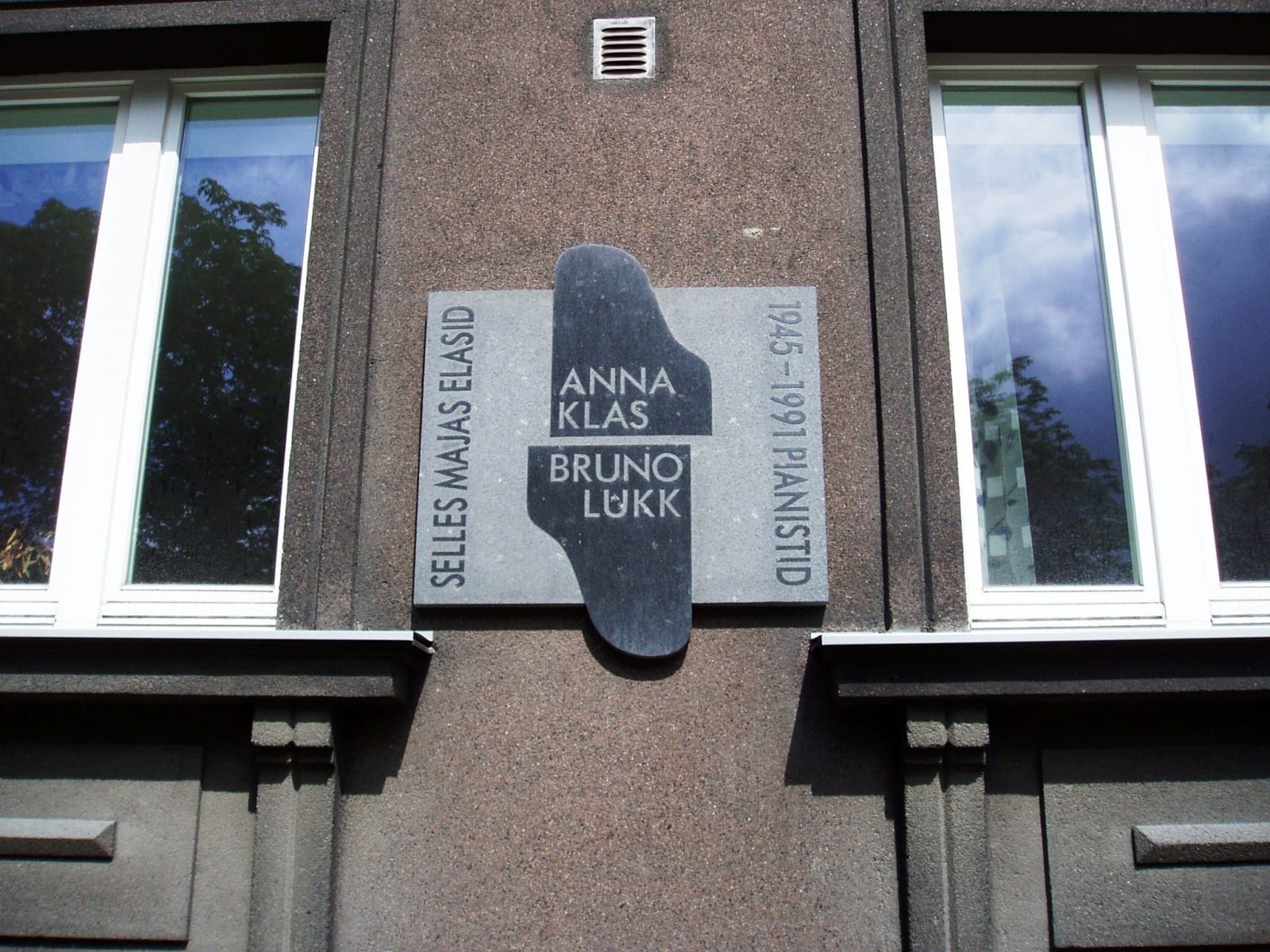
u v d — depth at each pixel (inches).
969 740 116.3
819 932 115.6
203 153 155.6
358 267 138.1
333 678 117.7
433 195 141.7
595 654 124.6
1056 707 121.3
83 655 119.7
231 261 149.9
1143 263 144.3
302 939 114.4
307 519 129.3
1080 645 115.3
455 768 121.5
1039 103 154.0
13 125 159.9
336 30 147.6
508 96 145.6
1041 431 139.3
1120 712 121.3
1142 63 153.0
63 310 149.3
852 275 136.8
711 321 134.0
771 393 131.3
